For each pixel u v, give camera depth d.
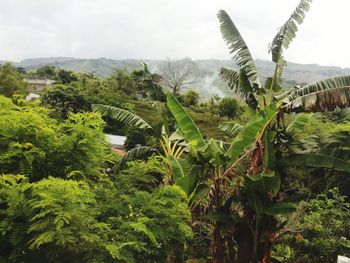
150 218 4.77
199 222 8.38
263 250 8.38
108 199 5.15
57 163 4.87
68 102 25.48
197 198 7.74
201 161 7.80
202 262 8.80
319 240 10.44
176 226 4.88
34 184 3.78
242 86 8.71
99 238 3.95
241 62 9.06
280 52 8.66
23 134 4.62
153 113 37.00
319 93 7.31
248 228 8.31
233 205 9.48
